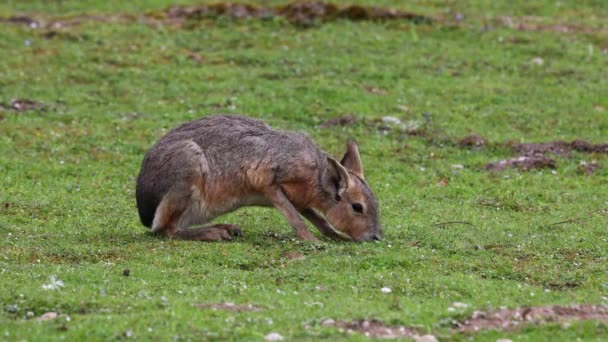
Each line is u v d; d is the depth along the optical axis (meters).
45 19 34.78
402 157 23.50
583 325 11.62
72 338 10.85
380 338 11.11
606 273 14.38
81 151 23.19
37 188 20.19
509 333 11.50
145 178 16.33
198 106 26.86
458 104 27.53
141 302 12.26
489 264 14.73
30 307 12.04
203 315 11.68
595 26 35.44
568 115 26.72
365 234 16.31
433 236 16.66
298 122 25.94
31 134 24.11
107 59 30.47
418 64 30.91
